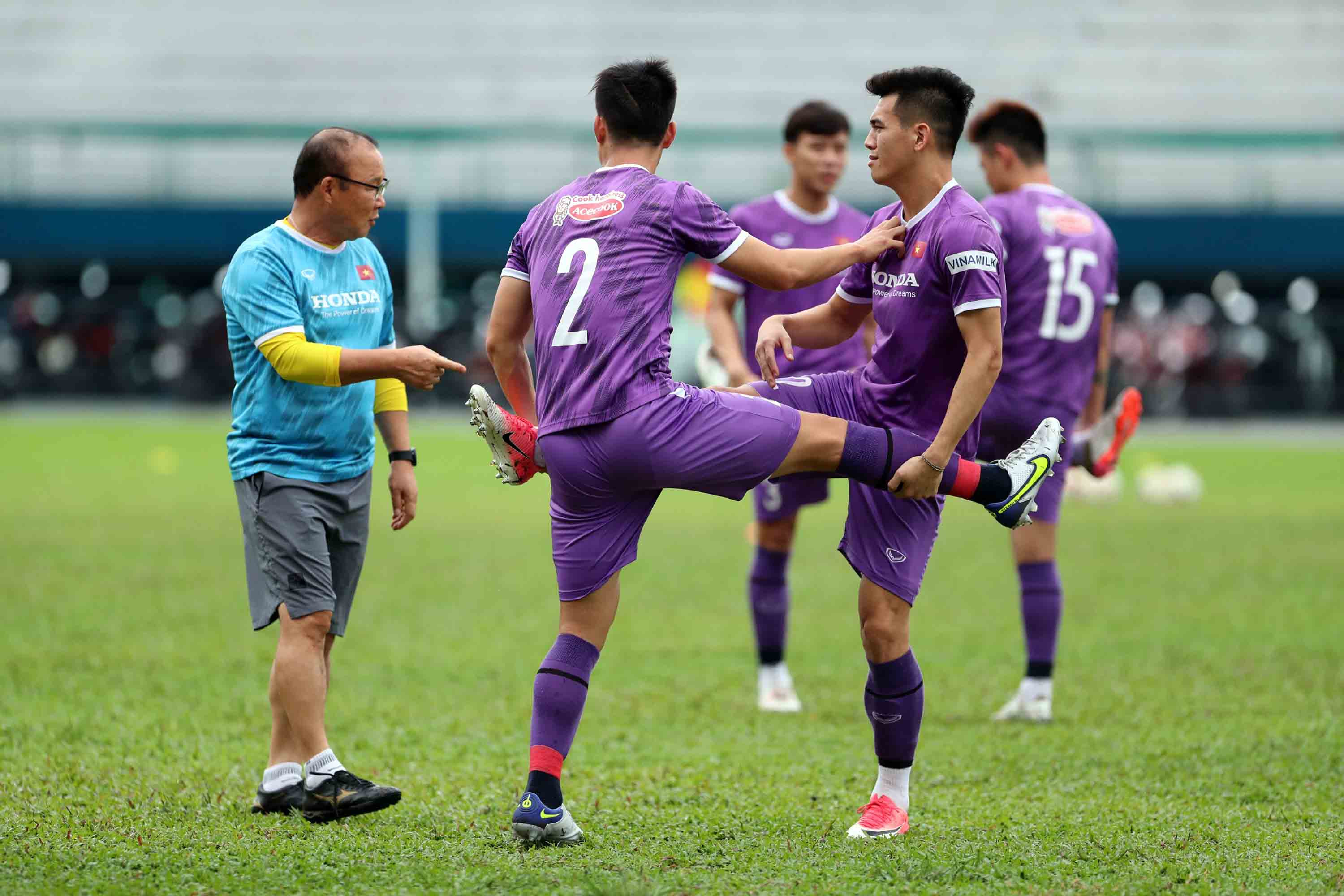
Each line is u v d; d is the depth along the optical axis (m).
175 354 116.38
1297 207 120.00
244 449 16.77
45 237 115.81
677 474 14.87
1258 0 149.12
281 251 16.55
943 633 30.03
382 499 56.41
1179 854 14.64
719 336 24.47
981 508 56.75
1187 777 18.55
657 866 14.10
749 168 136.38
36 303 122.19
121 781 17.59
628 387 14.78
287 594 16.52
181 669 25.08
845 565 40.72
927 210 15.71
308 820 16.03
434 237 109.00
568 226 15.38
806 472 15.44
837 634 30.31
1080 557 40.91
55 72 148.25
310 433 16.67
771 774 18.75
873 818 15.70
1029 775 18.77
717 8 154.62
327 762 16.27
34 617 29.70
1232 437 97.06
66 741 19.78
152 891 13.03
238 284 16.41
